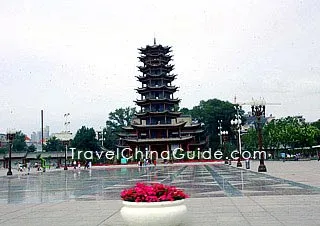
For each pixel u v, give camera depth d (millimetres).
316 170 45969
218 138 150750
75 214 15266
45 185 35438
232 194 21172
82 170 84750
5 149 161375
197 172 53938
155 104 117125
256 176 37906
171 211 10516
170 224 10531
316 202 16594
